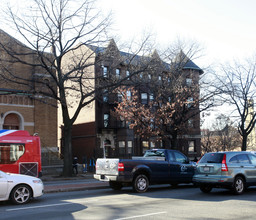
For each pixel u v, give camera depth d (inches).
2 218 317.7
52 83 1216.8
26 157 636.7
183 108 1186.6
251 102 1408.7
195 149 1699.1
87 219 308.5
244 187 498.3
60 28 901.8
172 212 343.0
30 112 1237.7
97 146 1455.5
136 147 1557.6
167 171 563.2
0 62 945.5
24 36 881.5
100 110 1498.5
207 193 518.6
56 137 1286.9
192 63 1649.9
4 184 396.8
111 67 1047.0
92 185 625.3
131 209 363.9
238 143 2176.4
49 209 368.5
